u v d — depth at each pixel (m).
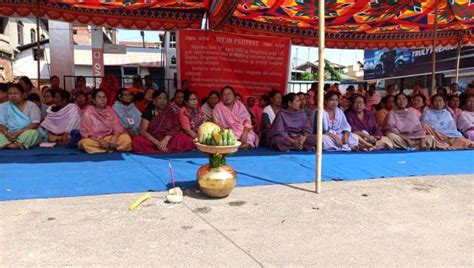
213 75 8.67
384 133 7.47
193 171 5.03
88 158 5.73
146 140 6.26
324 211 3.61
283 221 3.33
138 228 3.10
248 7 8.55
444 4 8.69
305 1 7.94
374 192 4.28
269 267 2.53
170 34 17.12
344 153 6.69
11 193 3.95
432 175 5.15
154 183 4.42
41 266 2.45
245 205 3.74
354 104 7.32
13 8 8.85
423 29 11.11
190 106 6.79
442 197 4.13
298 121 6.91
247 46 8.84
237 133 6.86
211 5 8.30
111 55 21.95
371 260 2.66
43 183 4.33
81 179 4.53
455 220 3.44
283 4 8.21
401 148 7.25
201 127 4.07
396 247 2.87
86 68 22.20
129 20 9.61
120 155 6.00
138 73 22.47
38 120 6.55
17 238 2.85
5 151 6.13
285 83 9.16
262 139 7.38
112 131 6.33
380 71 21.75
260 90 9.02
